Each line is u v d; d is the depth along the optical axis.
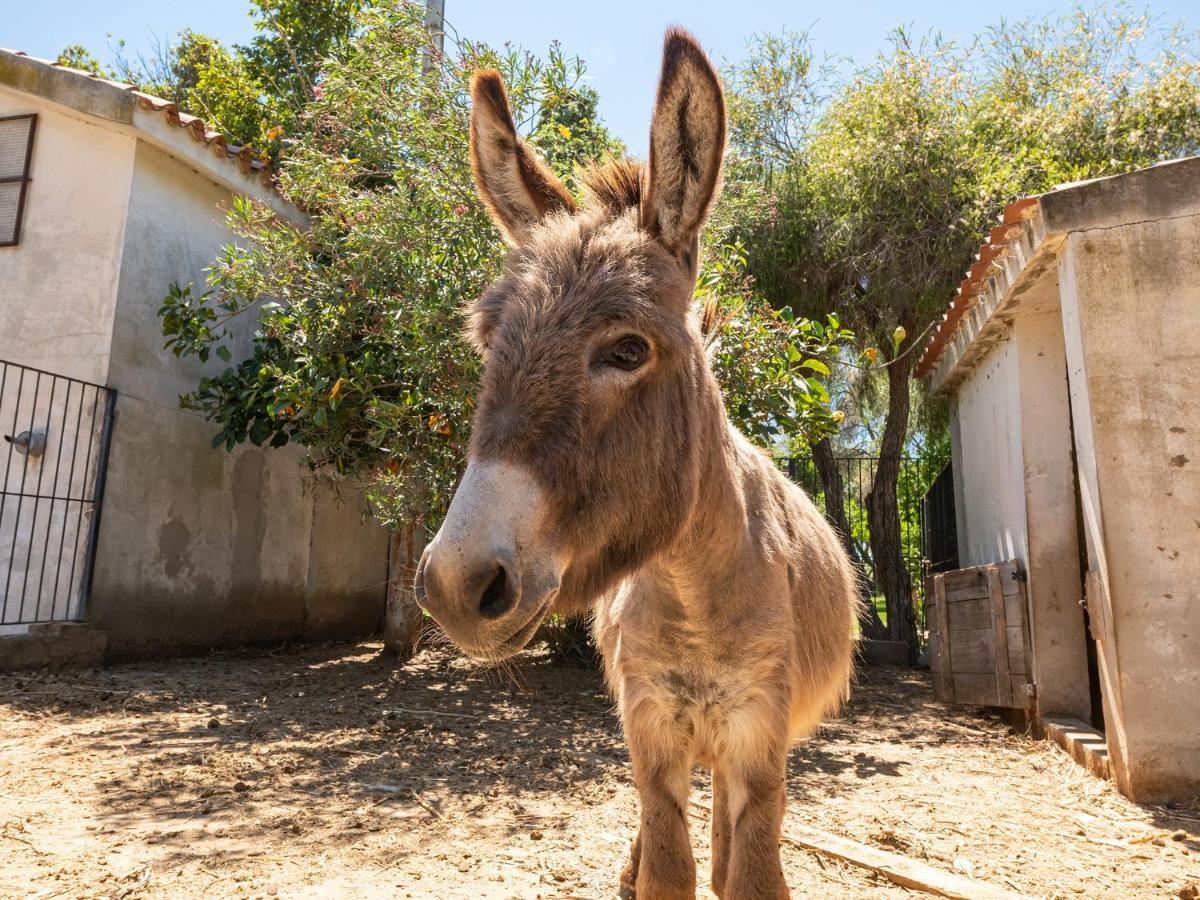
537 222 2.26
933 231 9.79
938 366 9.38
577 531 1.65
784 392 6.52
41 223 7.89
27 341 7.75
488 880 3.00
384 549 10.83
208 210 8.70
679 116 1.93
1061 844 3.64
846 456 12.08
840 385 11.52
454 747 5.05
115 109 7.49
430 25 7.30
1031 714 6.03
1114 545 4.51
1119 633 4.44
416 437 6.50
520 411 1.60
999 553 7.29
